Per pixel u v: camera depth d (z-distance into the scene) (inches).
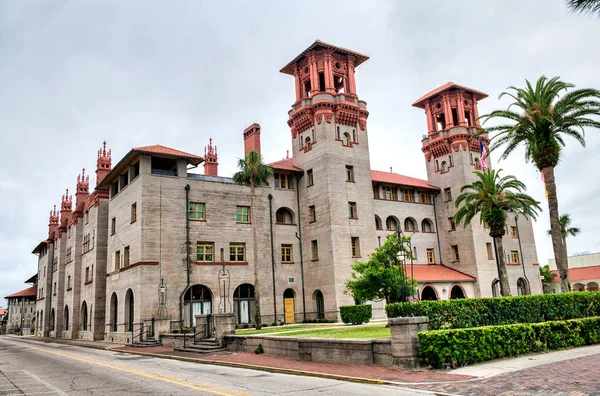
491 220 1537.9
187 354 1051.9
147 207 1577.3
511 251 2380.7
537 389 483.2
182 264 1604.3
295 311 1814.7
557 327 850.1
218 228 1712.6
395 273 1261.1
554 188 1200.8
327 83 1894.7
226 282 1678.2
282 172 1892.2
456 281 2032.5
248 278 1731.1
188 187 1669.5
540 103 1208.2
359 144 1921.8
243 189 1808.6
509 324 810.2
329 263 1742.1
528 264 2433.6
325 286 1752.0
